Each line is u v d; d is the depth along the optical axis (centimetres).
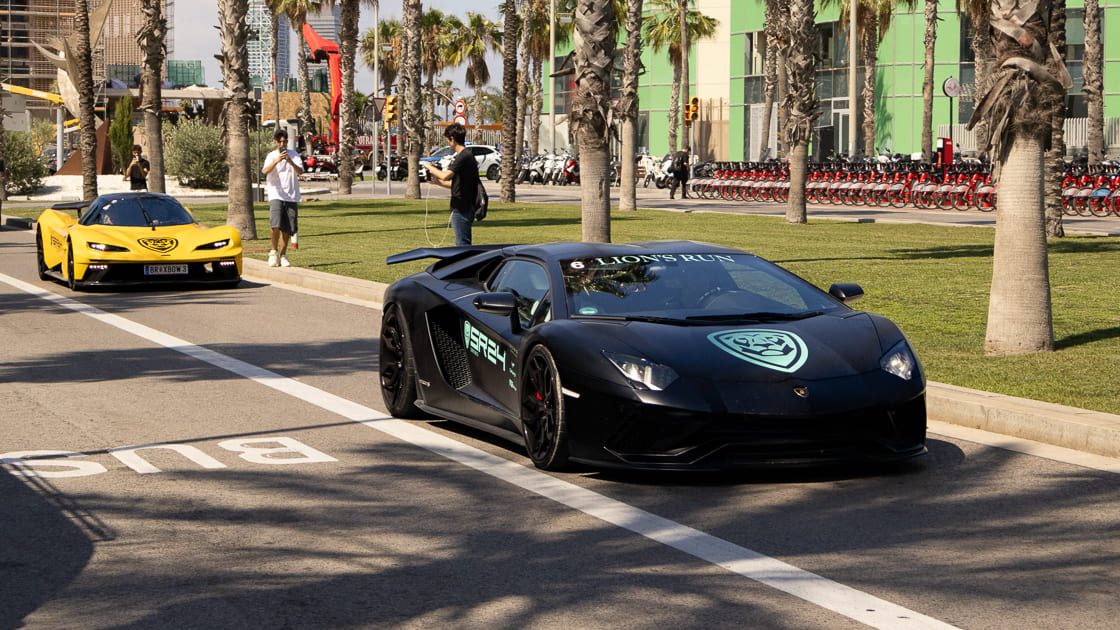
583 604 485
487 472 719
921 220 3155
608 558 548
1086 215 3259
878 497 650
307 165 7206
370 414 905
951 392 859
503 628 459
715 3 7719
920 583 507
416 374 872
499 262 859
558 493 667
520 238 2575
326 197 4788
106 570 535
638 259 790
